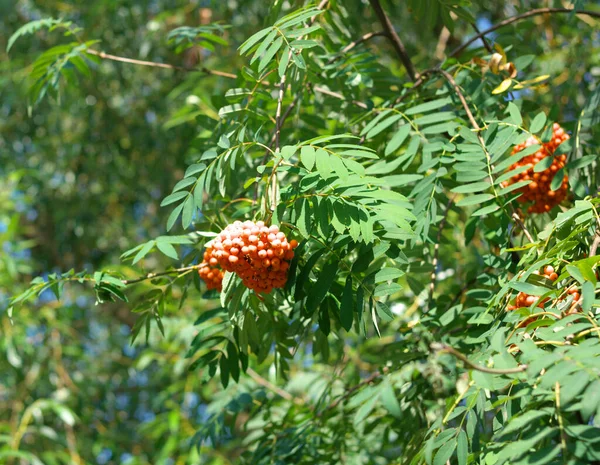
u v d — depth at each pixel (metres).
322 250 2.10
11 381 5.41
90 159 6.69
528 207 2.76
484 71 2.86
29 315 5.46
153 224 6.95
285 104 3.00
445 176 2.68
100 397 6.13
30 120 6.63
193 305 4.87
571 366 1.51
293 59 2.20
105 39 6.27
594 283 1.85
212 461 5.09
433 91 2.86
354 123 2.82
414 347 2.50
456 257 3.74
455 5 3.04
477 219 2.74
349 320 2.06
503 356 1.68
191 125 6.25
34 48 6.55
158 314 2.62
